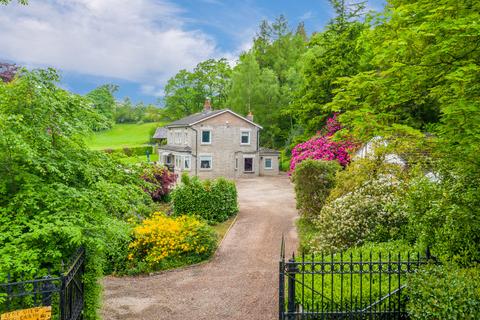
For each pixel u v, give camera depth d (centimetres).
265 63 6106
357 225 1205
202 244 1505
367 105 767
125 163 848
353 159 1659
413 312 641
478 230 746
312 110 3075
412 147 929
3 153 636
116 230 698
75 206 687
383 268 848
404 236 1135
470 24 579
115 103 9619
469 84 676
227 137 4112
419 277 661
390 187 1300
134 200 884
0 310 591
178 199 2080
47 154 674
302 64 5169
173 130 4494
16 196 637
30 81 661
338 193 1559
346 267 900
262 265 1419
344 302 776
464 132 649
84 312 741
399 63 678
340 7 3525
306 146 2486
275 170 4450
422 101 845
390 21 742
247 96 5181
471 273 656
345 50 2936
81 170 727
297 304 848
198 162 3997
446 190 789
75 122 749
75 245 672
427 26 620
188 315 1002
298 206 1964
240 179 4056
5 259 567
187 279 1292
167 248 1437
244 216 2258
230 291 1171
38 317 528
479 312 587
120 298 1128
